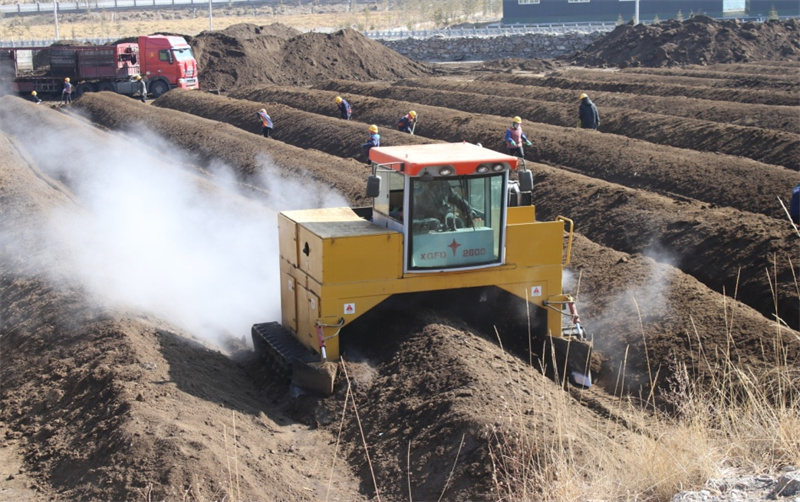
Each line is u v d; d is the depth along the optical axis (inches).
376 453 361.7
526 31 2650.1
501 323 447.8
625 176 856.3
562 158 949.2
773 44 2004.2
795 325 506.3
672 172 823.1
